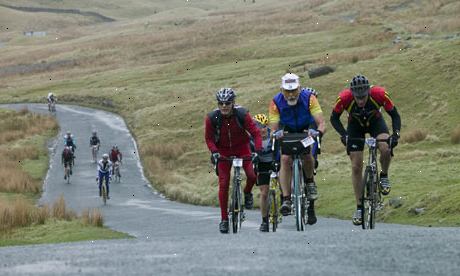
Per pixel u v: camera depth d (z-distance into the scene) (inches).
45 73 7795.3
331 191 1861.5
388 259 416.2
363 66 3924.7
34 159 3380.9
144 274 375.9
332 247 477.7
